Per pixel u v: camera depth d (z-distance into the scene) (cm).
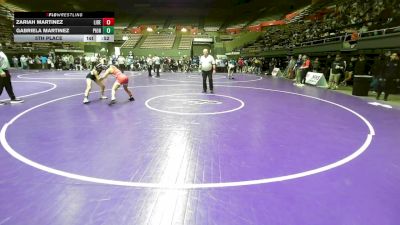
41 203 348
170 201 357
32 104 983
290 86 1695
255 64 2991
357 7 2345
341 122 781
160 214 329
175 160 489
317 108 980
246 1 4719
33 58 3516
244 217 324
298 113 891
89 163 470
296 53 2584
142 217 322
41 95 1191
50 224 306
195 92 1341
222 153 526
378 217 328
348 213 335
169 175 430
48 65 3288
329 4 3253
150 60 2383
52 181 405
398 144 597
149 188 389
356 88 1305
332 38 1909
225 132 663
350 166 476
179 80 2020
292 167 467
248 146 567
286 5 4603
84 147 547
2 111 864
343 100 1171
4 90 1333
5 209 334
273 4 4716
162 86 1596
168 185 398
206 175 432
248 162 485
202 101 1082
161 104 1005
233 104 1027
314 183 411
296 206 348
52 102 1023
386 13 1762
